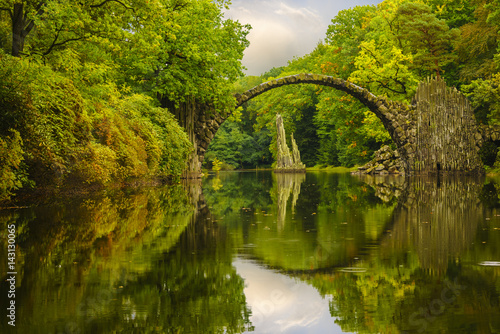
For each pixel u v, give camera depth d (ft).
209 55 95.45
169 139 86.84
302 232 27.86
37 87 43.55
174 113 107.55
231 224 31.81
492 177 109.60
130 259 19.84
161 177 86.84
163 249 22.26
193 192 65.87
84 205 41.27
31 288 15.06
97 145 57.93
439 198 51.67
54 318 12.16
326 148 253.65
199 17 96.73
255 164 328.70
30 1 49.90
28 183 43.55
